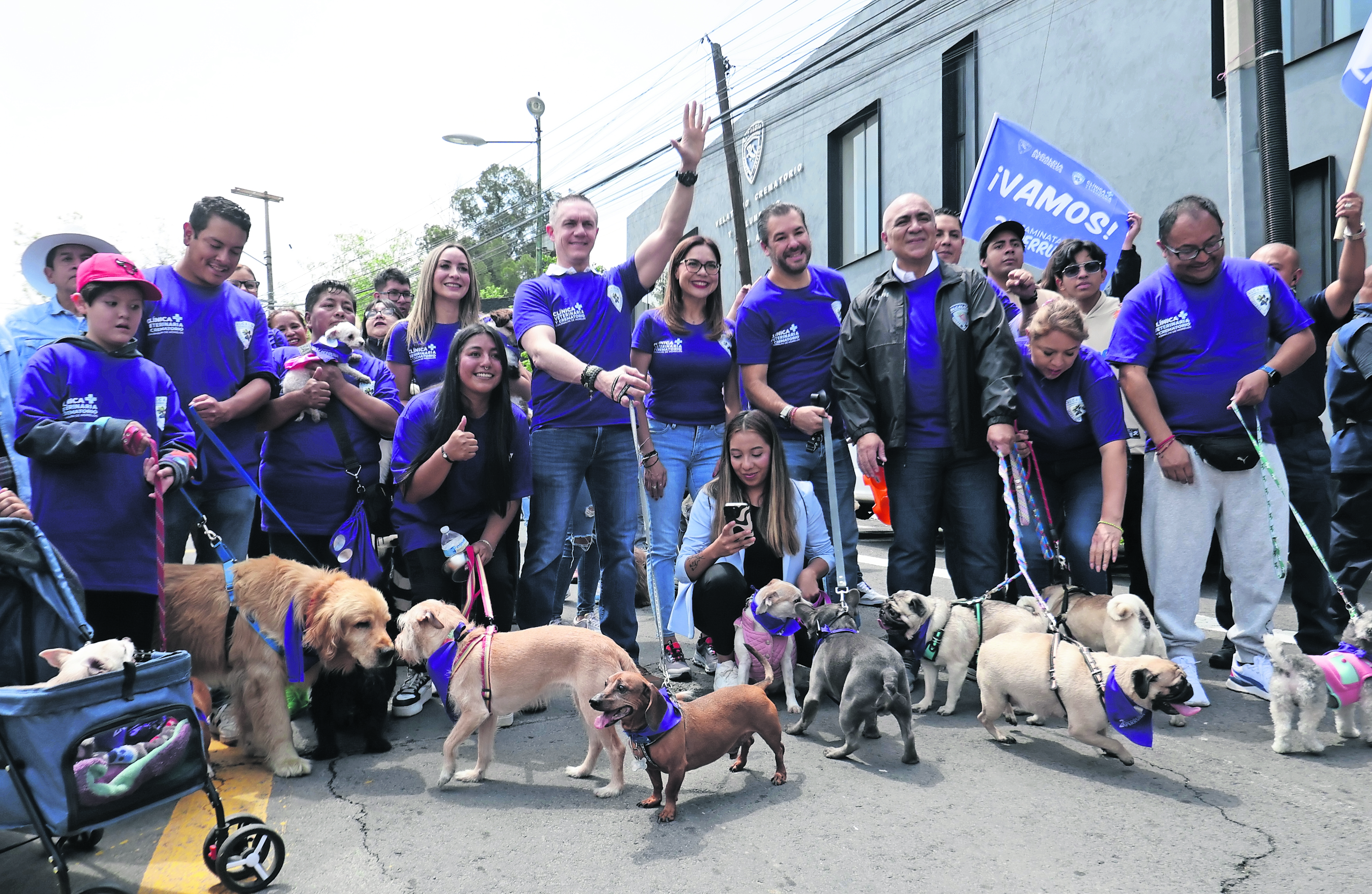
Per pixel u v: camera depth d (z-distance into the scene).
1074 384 4.31
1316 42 9.07
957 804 2.96
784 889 2.40
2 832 2.68
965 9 13.59
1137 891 2.36
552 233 4.79
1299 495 4.62
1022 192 7.11
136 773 2.22
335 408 4.44
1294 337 4.00
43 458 3.07
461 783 3.24
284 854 2.48
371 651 3.26
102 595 3.24
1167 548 4.05
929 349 4.34
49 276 4.06
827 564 4.38
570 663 3.23
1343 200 4.73
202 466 3.87
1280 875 2.43
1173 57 10.30
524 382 5.82
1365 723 3.44
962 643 3.97
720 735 2.98
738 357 4.92
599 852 2.65
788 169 18.58
